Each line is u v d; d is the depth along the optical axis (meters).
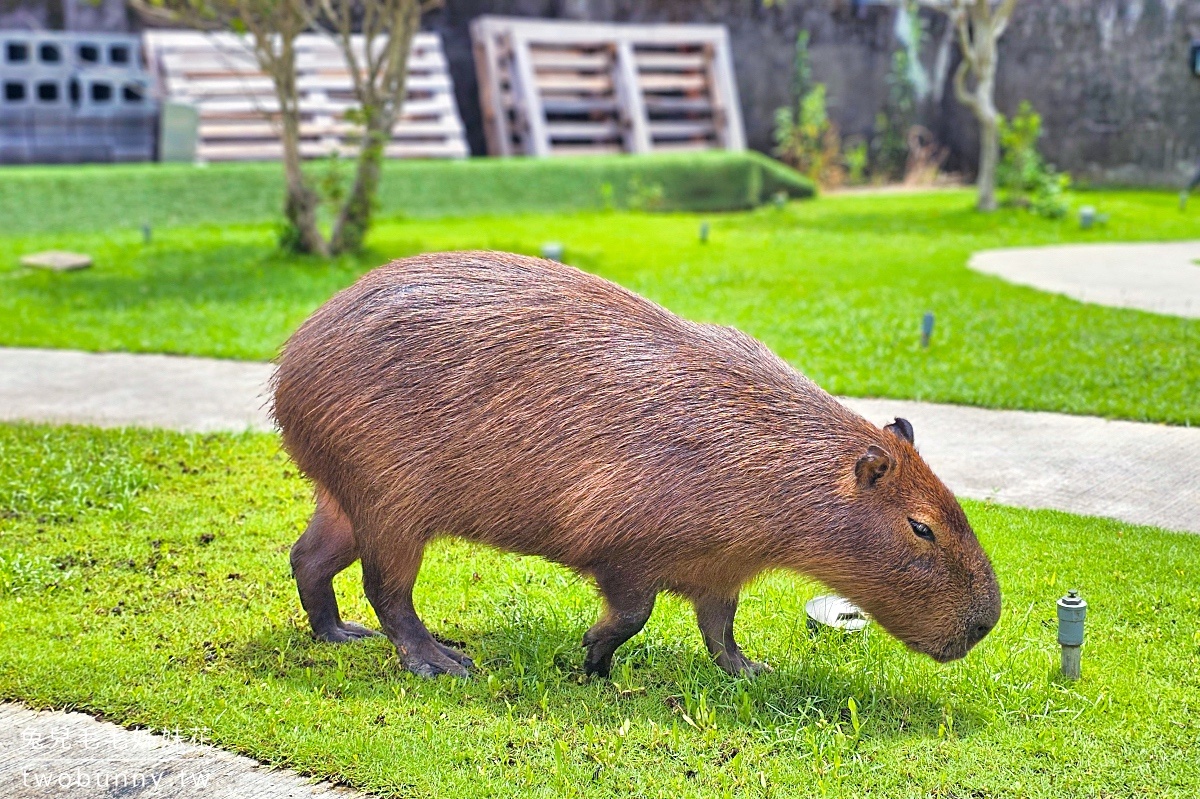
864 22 23.41
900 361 8.85
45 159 17.45
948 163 23.88
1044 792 3.65
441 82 19.86
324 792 3.66
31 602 4.95
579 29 21.09
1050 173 19.53
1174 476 6.50
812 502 3.91
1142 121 21.58
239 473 6.51
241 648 4.59
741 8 22.72
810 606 4.79
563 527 4.00
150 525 5.80
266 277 12.33
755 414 4.00
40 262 12.73
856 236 15.83
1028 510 5.95
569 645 4.59
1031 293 11.38
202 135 18.20
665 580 4.08
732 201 20.08
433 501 4.11
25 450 6.73
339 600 5.11
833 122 23.61
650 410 3.97
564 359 4.05
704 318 10.35
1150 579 5.14
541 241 15.18
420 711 4.11
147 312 10.76
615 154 21.09
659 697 4.24
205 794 3.64
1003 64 22.72
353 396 4.14
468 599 5.04
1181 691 4.23
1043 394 7.96
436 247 14.48
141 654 4.49
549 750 3.87
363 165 13.64
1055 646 4.56
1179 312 10.52
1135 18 21.25
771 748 3.89
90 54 18.36
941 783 3.69
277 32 13.06
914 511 3.93
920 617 3.98
